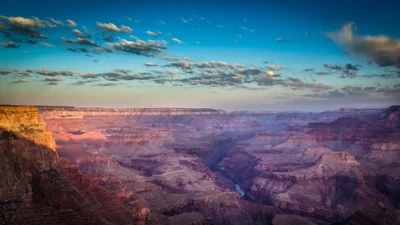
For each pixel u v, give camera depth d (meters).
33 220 72.62
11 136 85.44
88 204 86.62
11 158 80.81
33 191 78.56
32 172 82.81
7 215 70.75
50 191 81.31
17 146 83.88
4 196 73.56
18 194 75.19
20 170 80.19
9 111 87.88
